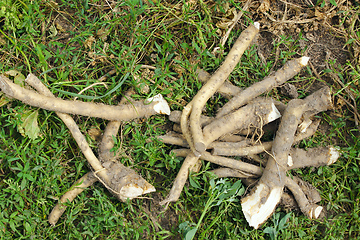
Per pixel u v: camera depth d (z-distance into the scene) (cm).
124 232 94
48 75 96
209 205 95
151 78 95
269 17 100
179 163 96
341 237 97
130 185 90
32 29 93
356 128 100
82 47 96
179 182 92
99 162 91
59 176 94
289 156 96
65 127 94
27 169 90
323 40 102
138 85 95
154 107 93
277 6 101
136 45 94
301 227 97
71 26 98
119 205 96
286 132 91
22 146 93
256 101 93
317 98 93
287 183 94
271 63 101
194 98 93
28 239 92
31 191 92
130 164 97
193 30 99
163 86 97
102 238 95
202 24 97
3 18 94
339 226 97
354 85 100
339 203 100
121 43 96
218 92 97
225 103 97
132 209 94
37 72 95
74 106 90
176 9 98
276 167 92
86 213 95
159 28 98
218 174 95
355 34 101
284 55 100
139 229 93
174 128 96
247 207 92
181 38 99
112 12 96
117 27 97
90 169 94
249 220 92
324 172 99
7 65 94
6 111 94
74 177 96
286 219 95
